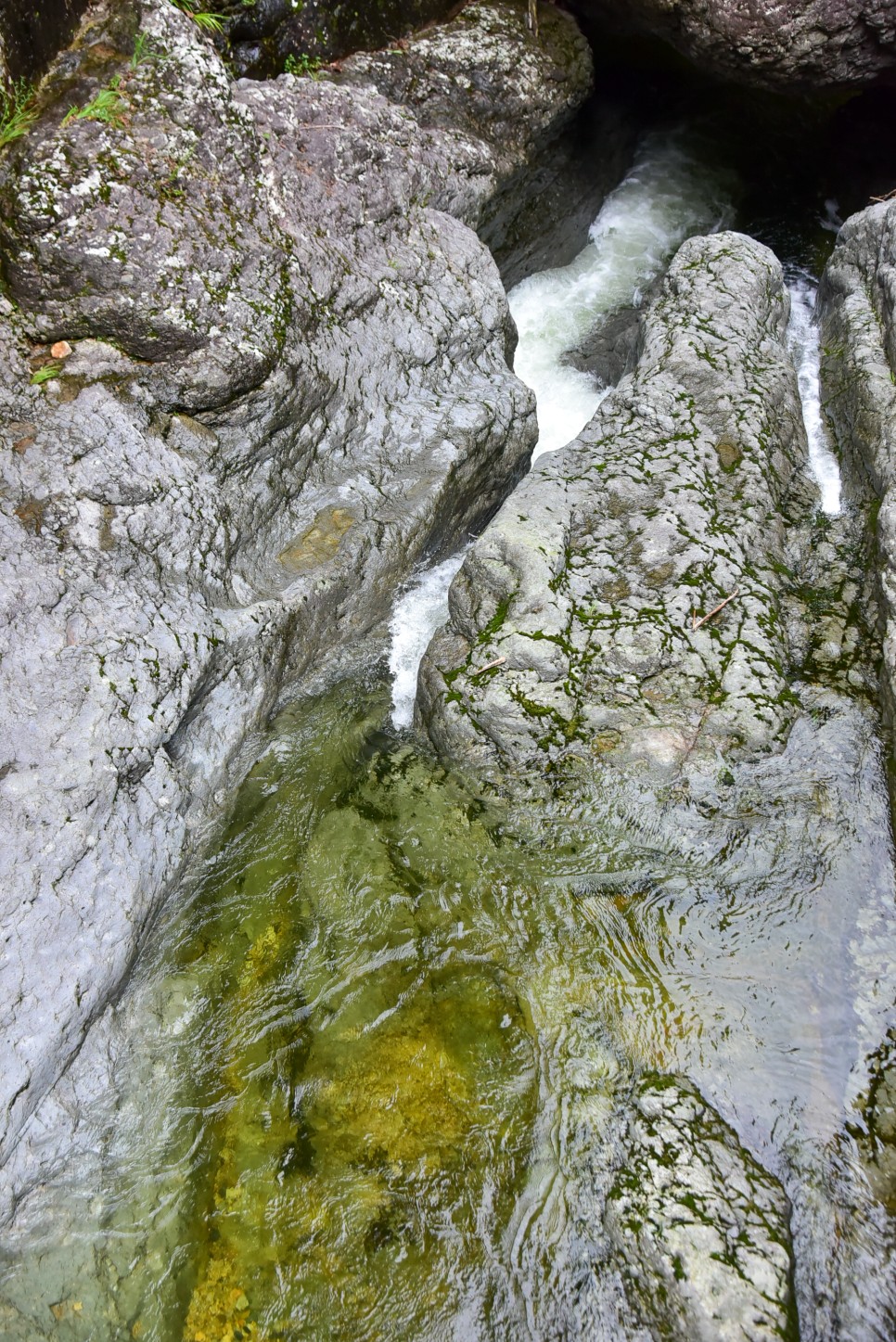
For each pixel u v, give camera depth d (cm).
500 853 367
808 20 568
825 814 355
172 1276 281
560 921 347
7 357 363
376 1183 295
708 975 328
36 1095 279
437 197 532
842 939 328
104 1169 291
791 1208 277
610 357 623
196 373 383
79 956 295
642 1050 312
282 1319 274
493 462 504
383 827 380
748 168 783
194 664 354
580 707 375
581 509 430
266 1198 294
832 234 719
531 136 630
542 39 648
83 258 358
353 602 436
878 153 755
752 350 497
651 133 812
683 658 378
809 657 399
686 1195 268
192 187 388
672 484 433
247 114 416
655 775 364
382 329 471
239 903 356
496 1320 270
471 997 332
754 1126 294
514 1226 284
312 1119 309
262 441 417
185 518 377
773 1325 244
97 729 321
